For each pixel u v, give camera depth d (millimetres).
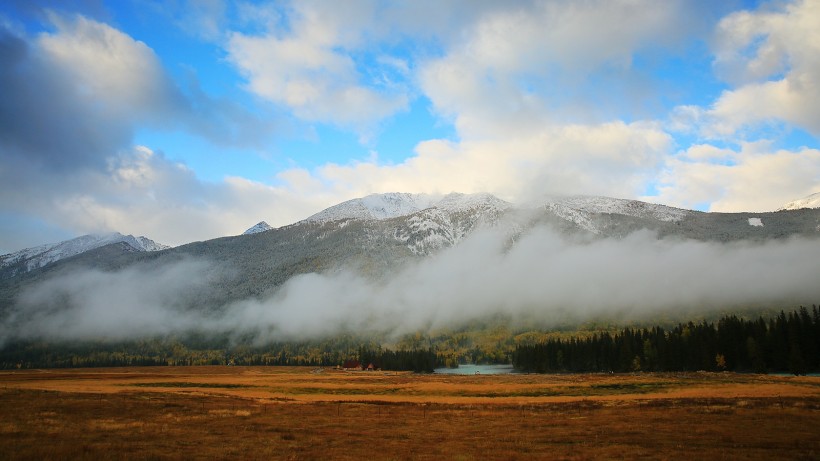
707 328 153125
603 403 63094
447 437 41281
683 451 33594
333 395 84312
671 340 150750
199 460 30406
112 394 72562
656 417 50031
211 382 116375
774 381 93438
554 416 53875
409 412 58969
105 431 40688
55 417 47188
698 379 99062
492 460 31422
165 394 76438
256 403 66938
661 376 116750
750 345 133125
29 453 30172
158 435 39750
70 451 31062
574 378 119688
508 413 57406
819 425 42906
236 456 32062
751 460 30531
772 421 45219
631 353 156625
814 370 128625
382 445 37375
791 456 31672
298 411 59094
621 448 35188
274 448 35375
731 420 46438
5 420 43719
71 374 163375
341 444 37688
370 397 80375
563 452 34094
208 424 47000
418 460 31500
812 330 131750
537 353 184125
